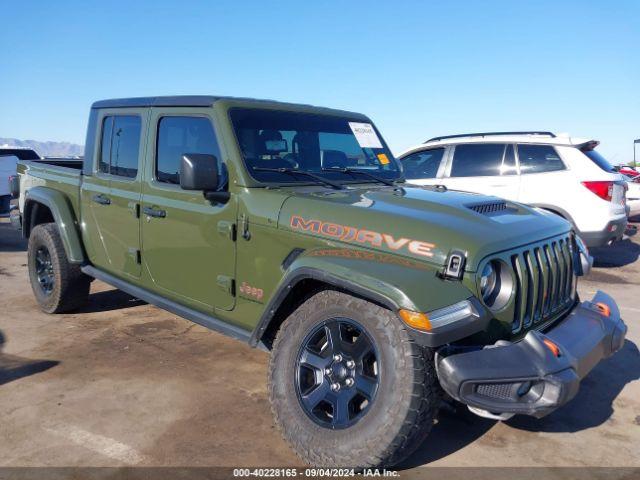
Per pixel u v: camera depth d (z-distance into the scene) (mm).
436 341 2375
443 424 3346
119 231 4348
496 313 2686
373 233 2852
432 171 8250
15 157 12406
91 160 4707
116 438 3074
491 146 7883
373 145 4418
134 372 3969
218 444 3031
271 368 2961
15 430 3137
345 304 2742
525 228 3051
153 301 4062
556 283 3227
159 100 4016
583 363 2748
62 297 5070
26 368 4008
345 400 2701
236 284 3434
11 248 9180
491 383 2434
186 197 3697
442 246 2658
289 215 3152
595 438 3234
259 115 3699
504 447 3102
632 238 11578
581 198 7301
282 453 2951
